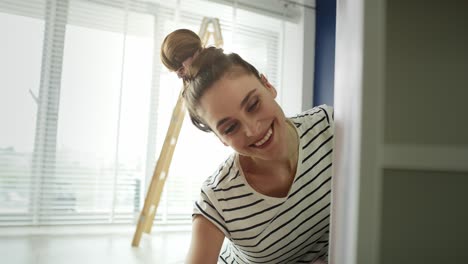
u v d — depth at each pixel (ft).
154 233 6.54
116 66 6.73
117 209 6.71
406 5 1.24
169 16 7.10
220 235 3.00
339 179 1.29
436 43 1.24
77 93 6.44
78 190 6.45
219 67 2.55
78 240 5.75
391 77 1.22
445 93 1.23
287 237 3.01
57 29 6.36
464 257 1.21
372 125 1.16
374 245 1.15
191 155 7.14
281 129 2.75
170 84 7.02
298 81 7.74
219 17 7.50
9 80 6.01
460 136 1.22
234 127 2.60
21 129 6.08
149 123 6.89
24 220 6.08
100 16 6.64
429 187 1.22
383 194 1.20
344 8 1.31
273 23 7.85
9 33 6.04
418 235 1.21
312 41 7.83
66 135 6.36
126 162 6.75
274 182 2.86
